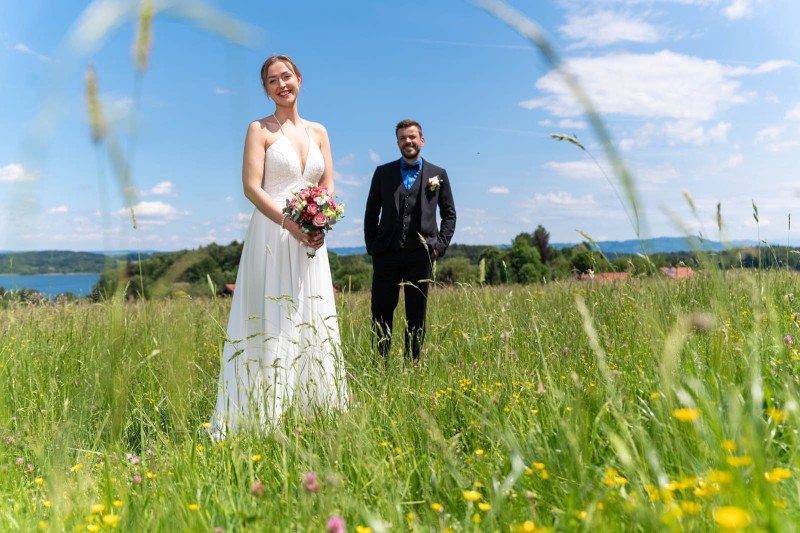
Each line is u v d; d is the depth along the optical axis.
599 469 1.91
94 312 5.48
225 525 1.88
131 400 3.03
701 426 1.85
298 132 4.21
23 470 2.80
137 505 2.03
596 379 2.77
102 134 1.17
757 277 3.34
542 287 5.80
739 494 1.32
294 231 3.99
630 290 3.87
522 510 1.86
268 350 3.95
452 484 2.13
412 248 5.38
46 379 4.23
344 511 1.83
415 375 3.78
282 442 2.48
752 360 2.32
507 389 3.05
